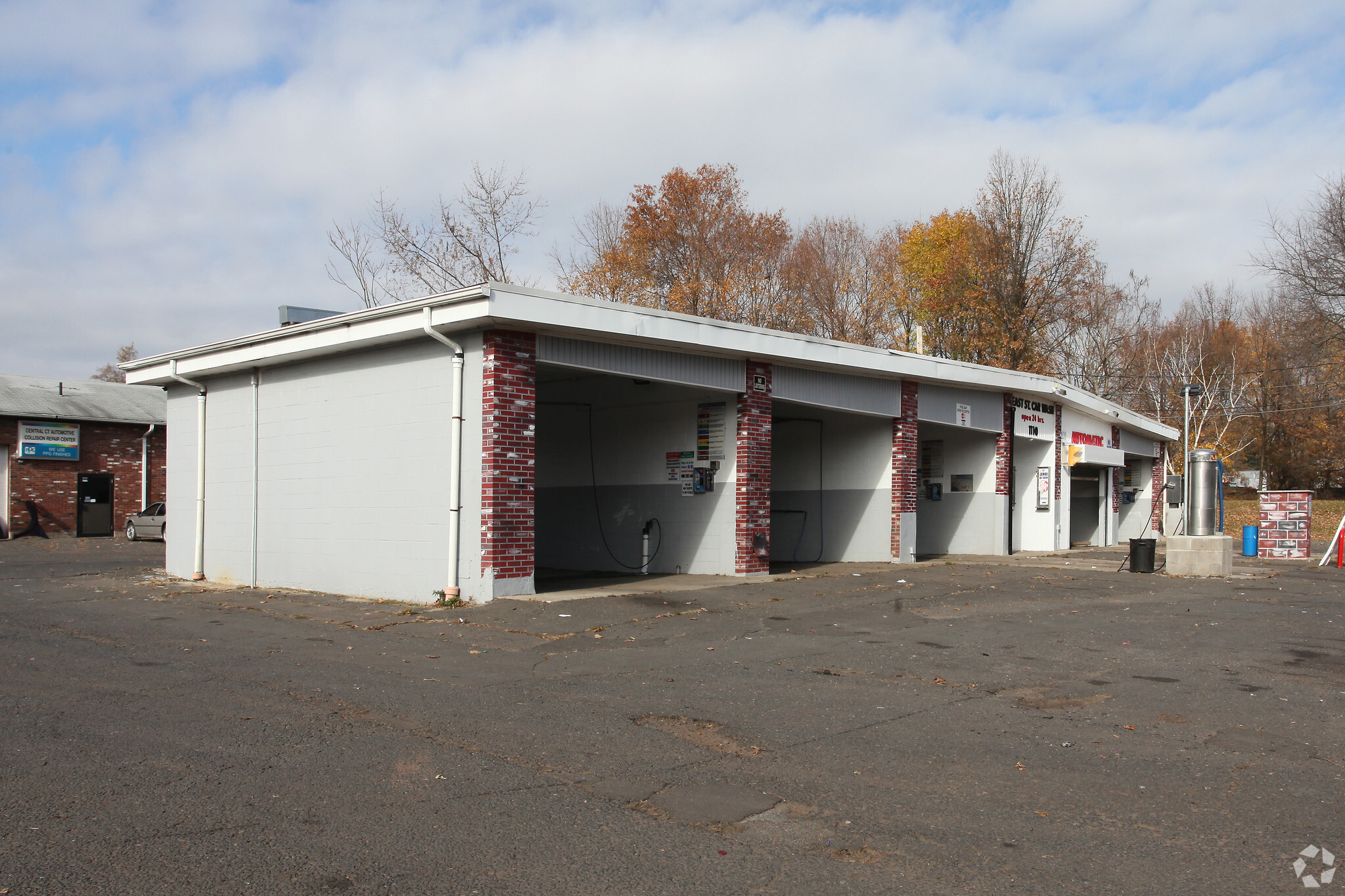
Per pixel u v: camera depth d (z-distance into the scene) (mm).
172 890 4152
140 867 4402
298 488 16859
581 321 13664
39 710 7566
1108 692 8406
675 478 18531
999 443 24500
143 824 4973
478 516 13523
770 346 16797
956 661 9781
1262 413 49312
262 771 5945
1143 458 36250
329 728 7008
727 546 17438
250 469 18016
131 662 9711
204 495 19219
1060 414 27562
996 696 8234
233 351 17672
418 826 5000
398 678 8891
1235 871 4520
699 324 15469
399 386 14883
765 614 13000
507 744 6629
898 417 20984
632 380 19453
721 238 43438
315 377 16594
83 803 5309
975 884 4355
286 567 17062
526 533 13836
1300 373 49812
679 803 5422
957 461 25422
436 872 4406
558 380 20469
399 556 14680
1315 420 49562
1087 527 33281
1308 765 6246
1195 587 17047
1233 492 58844
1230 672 9320
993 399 24156
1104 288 48781
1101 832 5027
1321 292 38250
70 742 6598
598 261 43250
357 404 15695
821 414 22625
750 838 4910
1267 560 24953
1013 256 42375
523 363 13703
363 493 15438
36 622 12711
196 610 13953
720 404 17656
